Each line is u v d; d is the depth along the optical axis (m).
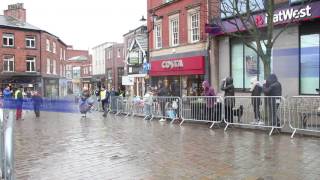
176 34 24.92
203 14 21.69
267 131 11.97
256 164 7.57
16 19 47.69
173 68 24.48
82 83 70.56
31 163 8.23
